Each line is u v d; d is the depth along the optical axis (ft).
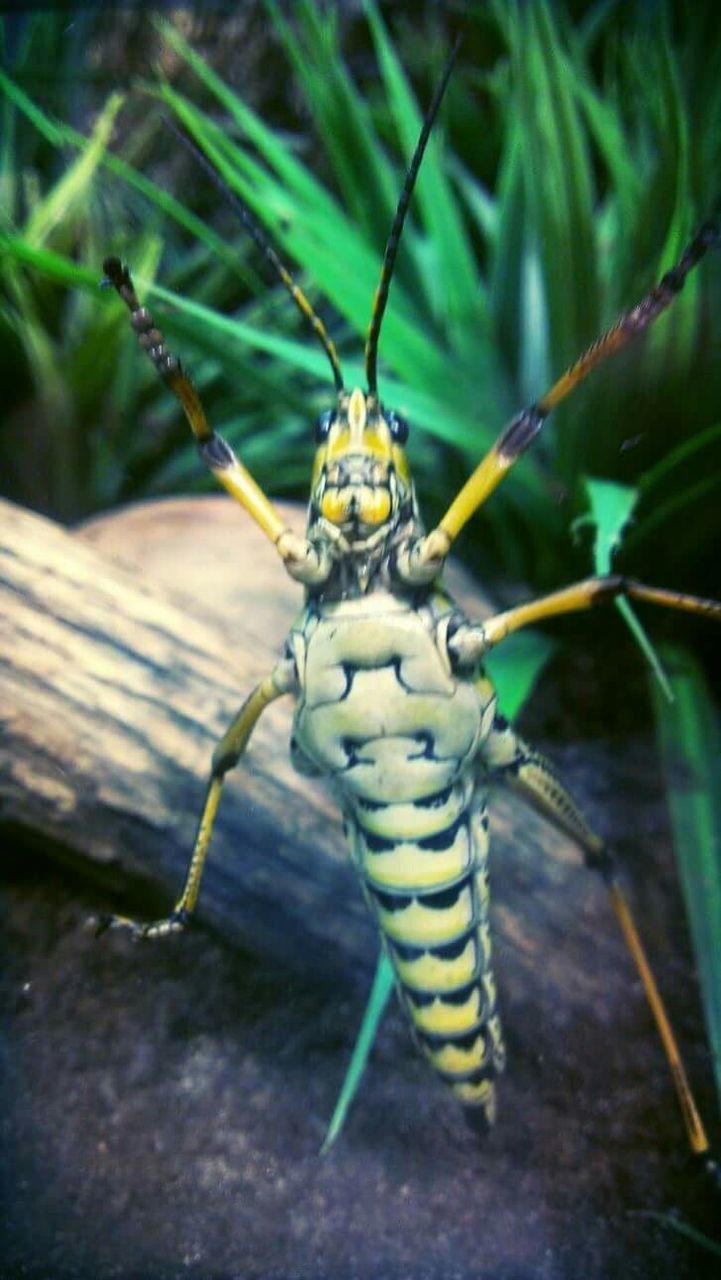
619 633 0.67
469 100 0.94
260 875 0.53
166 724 0.53
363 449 0.41
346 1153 0.49
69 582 0.53
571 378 0.39
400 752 0.41
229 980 0.54
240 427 0.85
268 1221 0.48
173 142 0.98
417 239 0.78
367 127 0.73
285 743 0.53
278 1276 0.46
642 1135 0.50
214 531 0.61
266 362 0.86
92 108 1.03
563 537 0.66
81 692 0.52
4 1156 0.49
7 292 0.81
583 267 0.62
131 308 0.39
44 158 0.95
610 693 0.64
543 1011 0.53
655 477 0.60
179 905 0.45
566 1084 0.52
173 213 0.69
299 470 0.81
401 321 0.64
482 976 0.43
